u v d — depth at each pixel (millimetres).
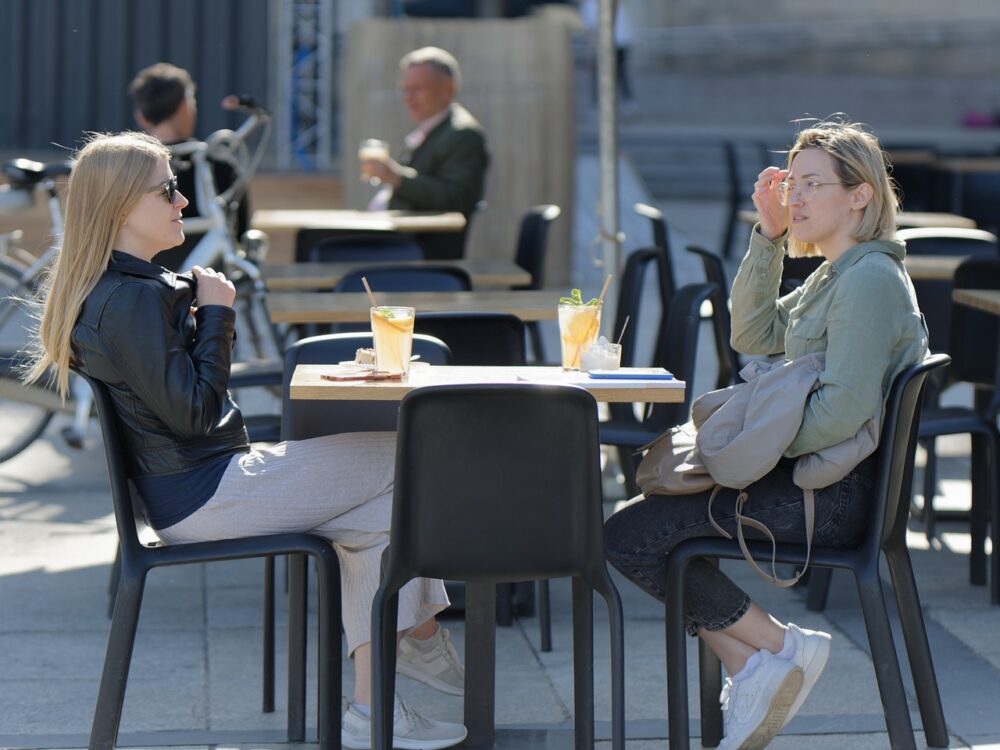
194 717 14000
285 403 14211
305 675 13359
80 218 12055
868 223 12281
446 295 19375
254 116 26156
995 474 17453
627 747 13328
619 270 24000
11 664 15383
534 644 16156
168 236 12297
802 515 12070
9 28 44250
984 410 20812
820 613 17188
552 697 14594
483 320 16312
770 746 13273
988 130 81500
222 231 24812
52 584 18125
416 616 12641
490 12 46625
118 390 12062
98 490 22672
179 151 24547
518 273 22125
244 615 17141
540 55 40969
